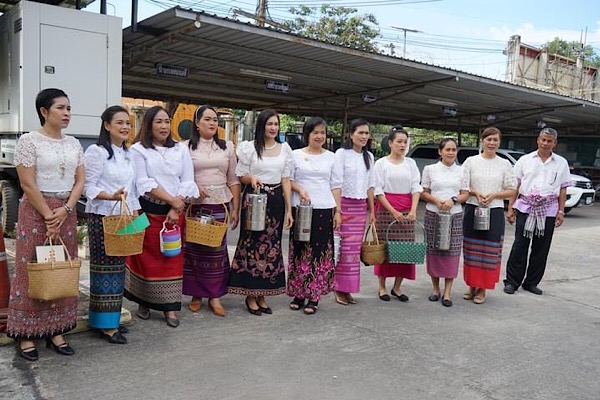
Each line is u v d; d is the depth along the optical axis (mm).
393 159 5367
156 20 8398
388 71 11766
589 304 5734
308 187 4809
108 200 3824
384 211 5348
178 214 4254
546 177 5918
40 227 3467
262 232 4688
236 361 3764
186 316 4664
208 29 8742
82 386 3291
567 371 3898
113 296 3926
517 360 4047
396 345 4223
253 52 10266
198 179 4551
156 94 15922
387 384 3527
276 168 4641
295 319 4734
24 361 3578
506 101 15586
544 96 14602
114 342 3961
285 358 3859
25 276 3469
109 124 3898
